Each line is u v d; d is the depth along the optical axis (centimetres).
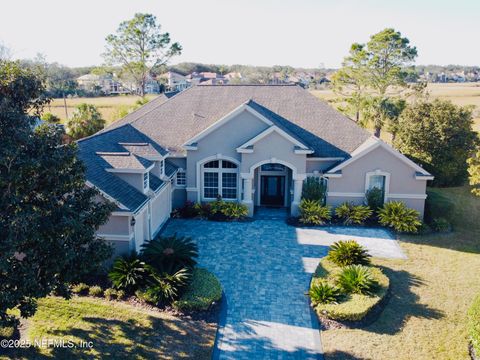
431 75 19000
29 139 1173
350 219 2772
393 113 5094
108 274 1872
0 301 1130
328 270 2058
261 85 3488
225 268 2166
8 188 1147
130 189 2208
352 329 1630
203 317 1702
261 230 2691
